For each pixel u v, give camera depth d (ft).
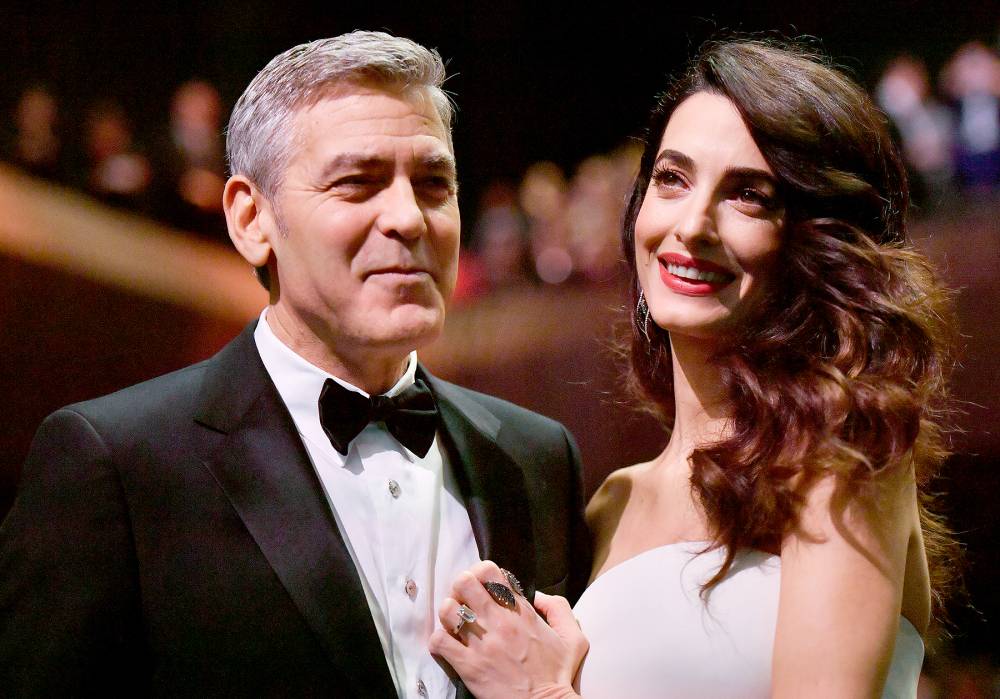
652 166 15.83
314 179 13.44
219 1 41.57
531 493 15.26
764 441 13.79
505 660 13.42
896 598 13.14
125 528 12.65
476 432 15.20
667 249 14.73
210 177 37.55
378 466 13.91
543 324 37.68
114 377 35.53
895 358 13.92
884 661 12.91
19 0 39.09
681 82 15.25
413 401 14.20
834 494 13.30
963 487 31.42
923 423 14.35
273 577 12.82
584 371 36.40
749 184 14.48
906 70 36.52
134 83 40.27
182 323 36.35
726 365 14.51
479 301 39.14
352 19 44.04
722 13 45.29
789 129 14.23
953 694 30.40
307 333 13.97
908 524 13.71
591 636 14.38
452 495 14.57
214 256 37.35
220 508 12.99
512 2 46.06
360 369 14.05
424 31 45.47
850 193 14.44
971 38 40.88
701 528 14.69
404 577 13.64
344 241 13.32
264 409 13.71
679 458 15.61
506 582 13.88
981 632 32.24
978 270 32.35
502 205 40.57
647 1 45.96
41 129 36.60
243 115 14.05
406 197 13.41
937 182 34.65
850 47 42.88
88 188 36.52
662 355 16.71
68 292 35.14
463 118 46.14
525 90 46.44
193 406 13.53
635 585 14.44
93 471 12.71
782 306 14.66
